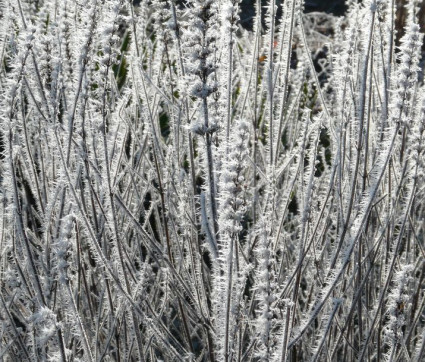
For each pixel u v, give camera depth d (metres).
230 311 0.97
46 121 1.05
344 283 1.13
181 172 1.10
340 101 1.11
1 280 1.08
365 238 1.12
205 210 0.98
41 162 1.12
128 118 1.13
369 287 1.19
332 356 1.11
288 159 1.10
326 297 0.98
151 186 1.14
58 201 1.09
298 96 1.40
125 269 1.05
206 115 0.96
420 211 1.27
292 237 1.51
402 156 1.17
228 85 1.03
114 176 1.05
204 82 0.95
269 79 1.10
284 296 1.03
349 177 1.13
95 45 1.05
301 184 1.09
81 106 1.03
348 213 1.02
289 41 1.10
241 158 0.92
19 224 1.01
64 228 0.95
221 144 1.02
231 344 0.98
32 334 1.00
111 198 1.02
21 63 1.00
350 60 1.08
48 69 1.08
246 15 3.04
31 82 1.12
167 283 1.07
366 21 1.09
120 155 1.05
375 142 1.12
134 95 1.15
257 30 1.16
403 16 2.50
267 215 1.03
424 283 1.24
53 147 1.12
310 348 1.13
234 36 1.02
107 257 1.08
